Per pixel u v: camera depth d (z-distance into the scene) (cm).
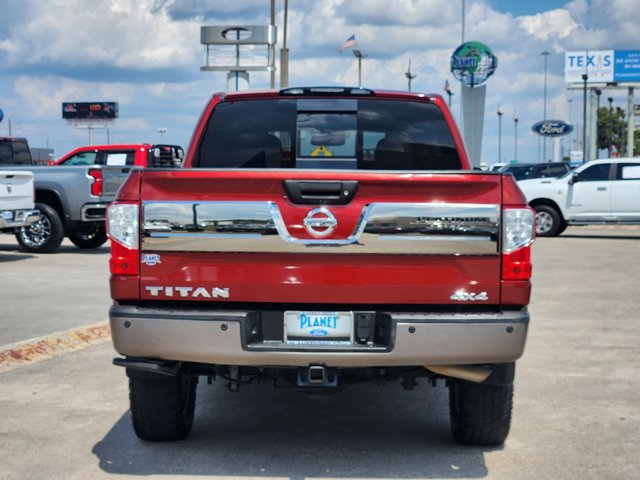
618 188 2052
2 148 1919
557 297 1085
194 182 432
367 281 430
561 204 2092
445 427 543
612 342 802
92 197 1575
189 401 516
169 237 434
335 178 427
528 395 615
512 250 430
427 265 430
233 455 484
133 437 517
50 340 760
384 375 464
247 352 427
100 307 963
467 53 3334
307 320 436
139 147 1900
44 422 546
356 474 453
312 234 429
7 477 446
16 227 1527
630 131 6838
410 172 427
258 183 429
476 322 425
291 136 573
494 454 486
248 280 432
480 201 429
